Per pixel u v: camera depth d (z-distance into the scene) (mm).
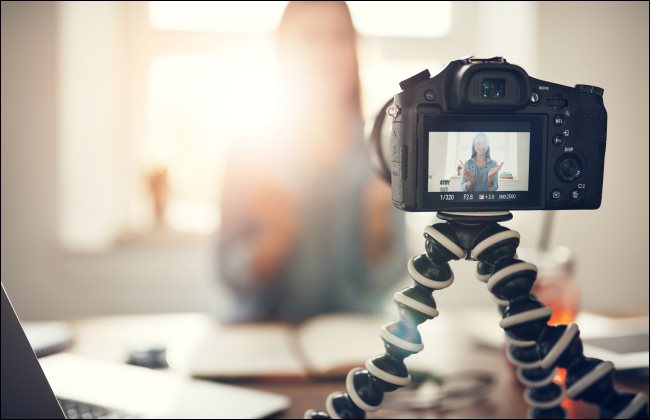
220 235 1961
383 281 1968
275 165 1981
